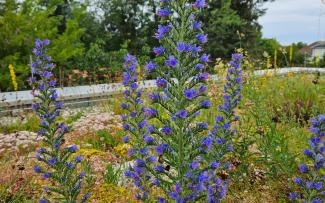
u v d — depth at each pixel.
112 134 8.80
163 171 3.75
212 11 35.06
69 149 4.86
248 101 8.58
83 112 12.10
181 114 3.47
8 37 19.55
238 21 36.16
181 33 3.56
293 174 5.32
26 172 6.46
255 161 5.77
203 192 3.93
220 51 35.94
